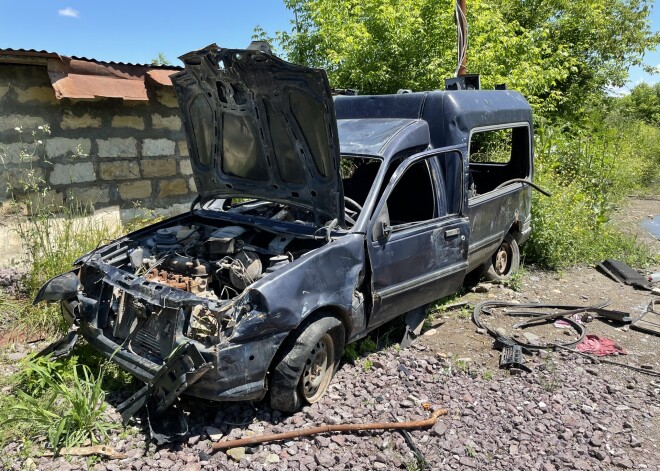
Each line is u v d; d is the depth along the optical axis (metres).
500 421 3.78
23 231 5.92
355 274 4.00
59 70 6.27
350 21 11.34
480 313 5.73
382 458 3.29
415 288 4.68
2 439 3.33
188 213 5.02
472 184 5.73
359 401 3.92
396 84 10.98
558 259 7.62
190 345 3.18
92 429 3.47
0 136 6.14
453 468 3.27
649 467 3.38
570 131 13.83
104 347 3.79
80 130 6.81
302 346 3.61
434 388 4.16
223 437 3.45
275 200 4.52
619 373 4.62
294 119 3.89
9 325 4.95
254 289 3.37
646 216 11.95
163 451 3.31
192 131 4.78
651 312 6.00
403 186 5.86
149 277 3.96
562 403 4.04
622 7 17.03
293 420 3.63
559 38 16.38
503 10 15.17
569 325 5.58
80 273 4.18
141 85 7.08
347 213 4.45
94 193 7.03
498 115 5.97
